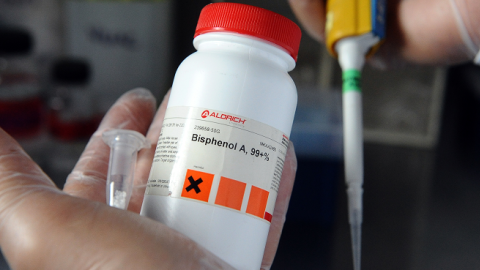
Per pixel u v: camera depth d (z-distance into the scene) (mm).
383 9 695
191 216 413
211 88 426
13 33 1521
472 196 1735
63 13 1785
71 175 652
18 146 498
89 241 396
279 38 440
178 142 431
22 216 413
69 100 1596
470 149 2484
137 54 1853
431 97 2570
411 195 1725
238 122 420
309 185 1271
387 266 1146
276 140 443
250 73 427
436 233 1372
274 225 625
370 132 2648
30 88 1479
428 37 732
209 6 458
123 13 1802
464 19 659
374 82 2619
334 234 1258
